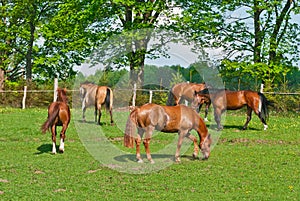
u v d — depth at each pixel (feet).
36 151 46.16
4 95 97.71
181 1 100.78
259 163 42.01
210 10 101.50
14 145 49.39
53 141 44.68
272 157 45.01
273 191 32.89
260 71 100.01
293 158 44.80
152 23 97.81
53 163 40.42
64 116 44.37
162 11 98.43
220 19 104.17
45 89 100.89
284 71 99.04
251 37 104.99
